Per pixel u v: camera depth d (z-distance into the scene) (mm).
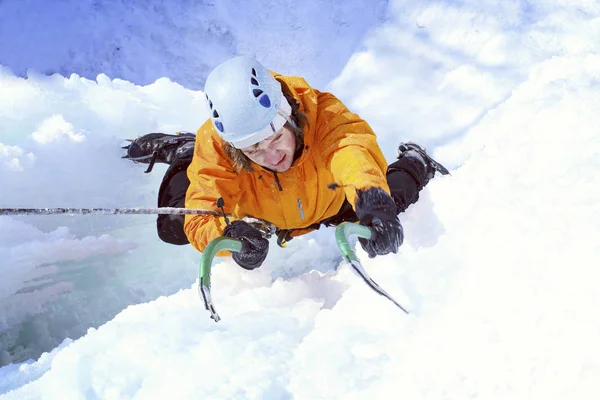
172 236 3750
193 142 4090
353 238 3447
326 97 3170
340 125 3010
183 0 7148
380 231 2645
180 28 6945
